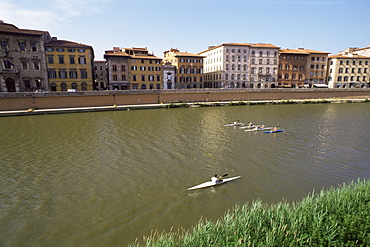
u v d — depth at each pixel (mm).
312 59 102875
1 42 61156
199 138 30984
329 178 19094
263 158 23500
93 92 61000
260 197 16109
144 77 83125
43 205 15438
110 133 33656
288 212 10828
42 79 66438
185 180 18688
